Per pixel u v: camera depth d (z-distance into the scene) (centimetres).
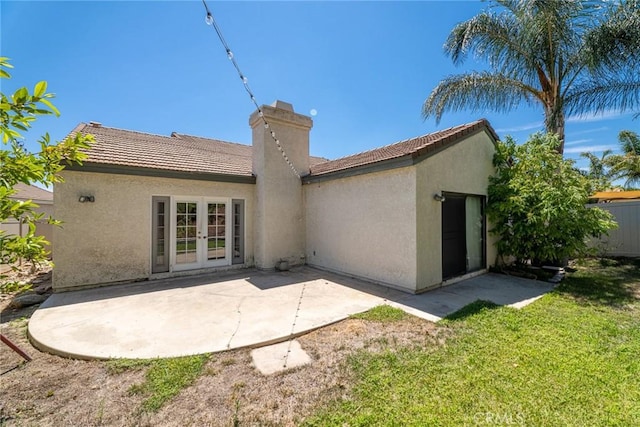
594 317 481
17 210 198
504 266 875
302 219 1012
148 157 848
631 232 1010
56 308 544
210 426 246
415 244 632
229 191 930
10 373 328
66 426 247
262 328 440
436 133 910
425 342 392
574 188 704
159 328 444
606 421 246
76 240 688
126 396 285
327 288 685
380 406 267
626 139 1702
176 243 828
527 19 877
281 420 252
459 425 243
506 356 352
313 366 336
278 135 964
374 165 707
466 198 801
